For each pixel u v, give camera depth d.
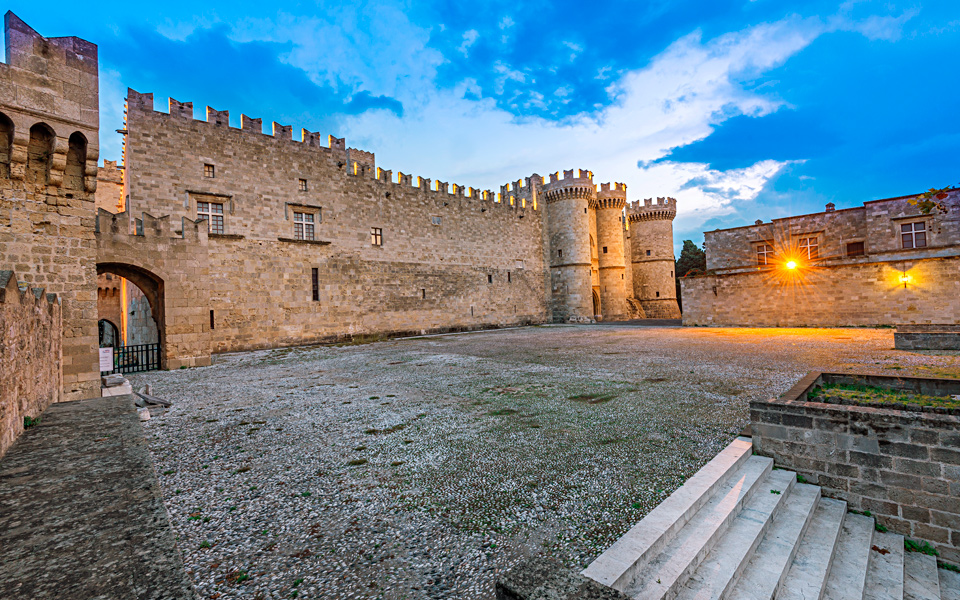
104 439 6.65
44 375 8.97
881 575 4.83
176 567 3.12
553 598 2.61
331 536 4.61
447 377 14.94
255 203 28.61
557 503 5.24
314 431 8.66
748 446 6.85
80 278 11.23
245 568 4.02
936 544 5.44
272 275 29.09
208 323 20.34
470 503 5.33
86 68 11.09
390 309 36.25
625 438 7.64
